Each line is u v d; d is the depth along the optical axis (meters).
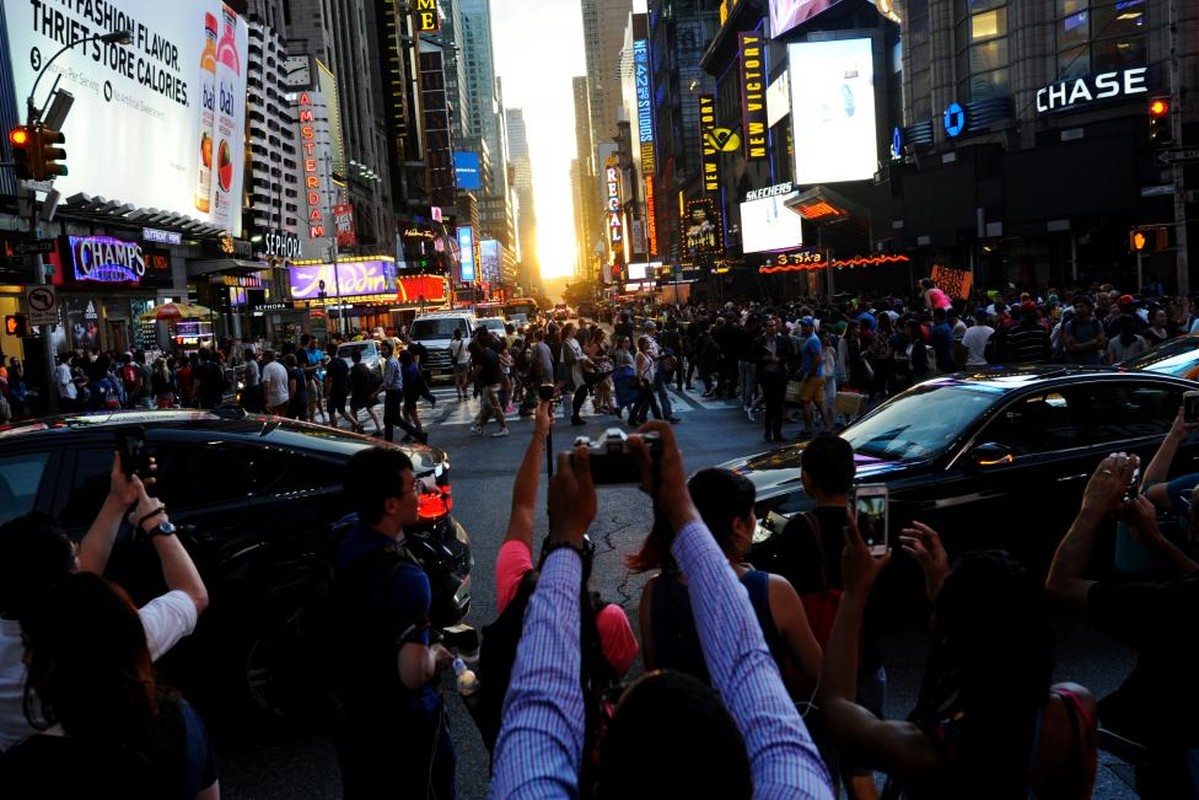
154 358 29.44
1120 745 2.80
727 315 21.89
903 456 6.50
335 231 63.72
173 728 2.30
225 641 5.08
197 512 5.21
